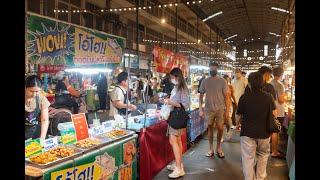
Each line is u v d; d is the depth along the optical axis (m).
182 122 4.56
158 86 9.23
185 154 6.05
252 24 27.92
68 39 2.96
